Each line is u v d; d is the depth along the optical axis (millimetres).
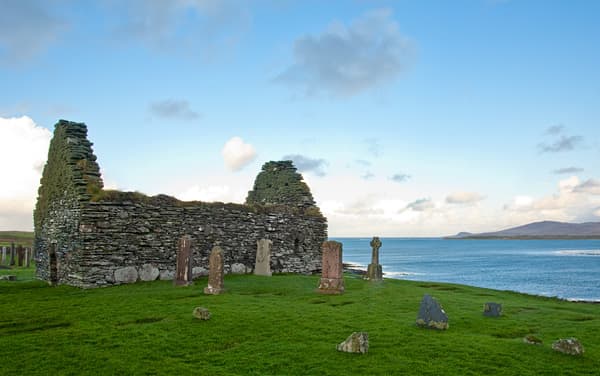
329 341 13305
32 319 15758
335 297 21375
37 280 29109
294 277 29062
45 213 29844
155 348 12570
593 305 23375
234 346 12922
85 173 24922
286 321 15492
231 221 29938
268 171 39562
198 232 28016
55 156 28625
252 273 30625
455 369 11117
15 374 10656
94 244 23516
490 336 14336
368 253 180125
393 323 15578
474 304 20547
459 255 153750
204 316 15398
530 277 66625
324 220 36938
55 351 12258
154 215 25953
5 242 70812
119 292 21484
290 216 33844
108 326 14789
